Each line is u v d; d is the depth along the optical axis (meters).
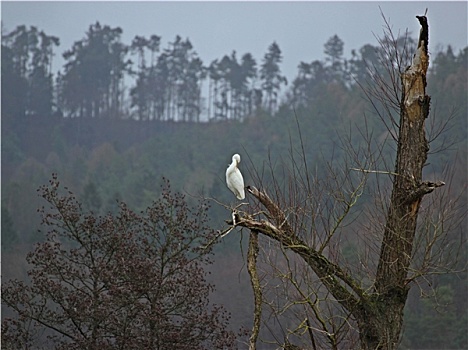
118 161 65.00
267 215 11.47
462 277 29.14
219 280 32.56
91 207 47.69
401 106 11.84
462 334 28.05
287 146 56.69
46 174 61.12
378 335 11.37
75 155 72.31
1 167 64.31
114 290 16.70
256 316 10.92
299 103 74.62
